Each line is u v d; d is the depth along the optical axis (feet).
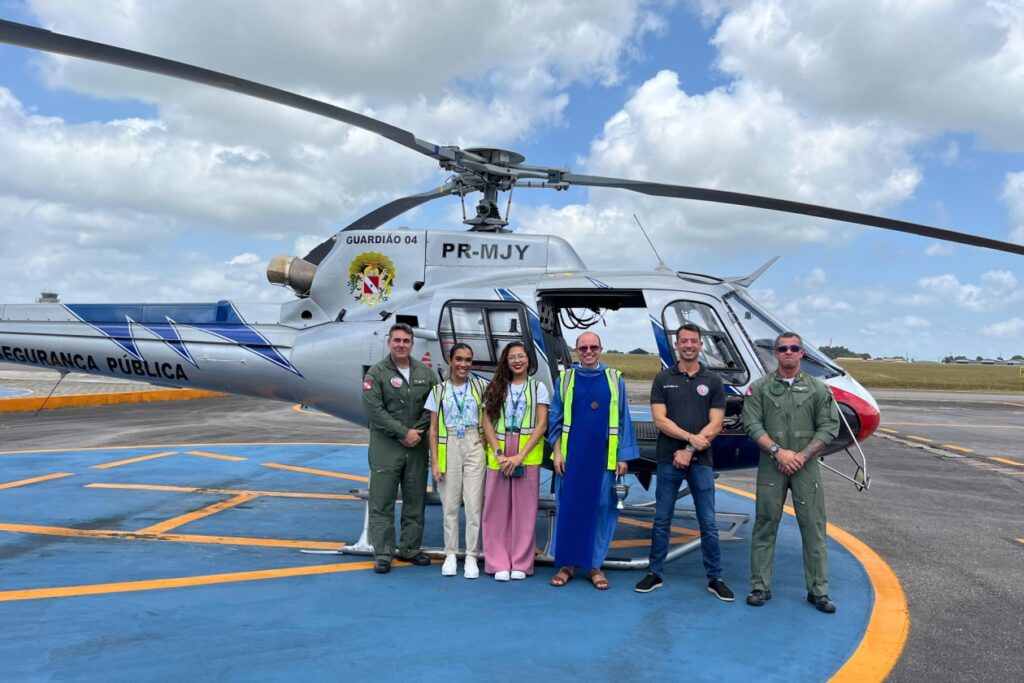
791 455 14.47
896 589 16.28
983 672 11.95
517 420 16.16
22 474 28.37
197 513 22.31
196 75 15.05
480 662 11.71
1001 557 19.15
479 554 17.19
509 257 20.54
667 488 15.57
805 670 11.73
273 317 21.95
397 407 16.61
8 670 11.10
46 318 23.57
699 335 15.37
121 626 13.01
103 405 56.44
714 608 14.65
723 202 20.54
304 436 42.06
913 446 41.93
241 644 12.26
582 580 16.38
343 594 14.99
